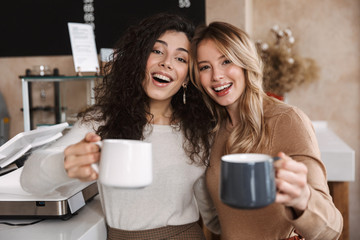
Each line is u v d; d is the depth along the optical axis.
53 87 3.79
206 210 1.59
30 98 3.75
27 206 1.37
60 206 1.36
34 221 1.40
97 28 3.79
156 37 1.41
